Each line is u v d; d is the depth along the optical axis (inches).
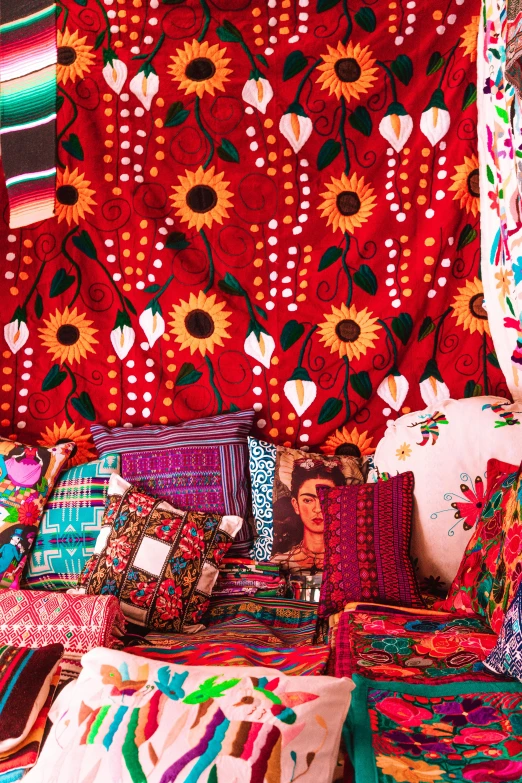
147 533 95.3
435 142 110.2
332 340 112.6
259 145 113.3
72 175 114.4
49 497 105.7
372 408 112.5
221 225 113.9
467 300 110.5
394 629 81.4
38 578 102.3
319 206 112.7
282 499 104.7
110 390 114.9
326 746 55.4
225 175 113.8
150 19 113.2
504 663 66.5
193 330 114.2
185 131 113.9
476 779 53.4
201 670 62.2
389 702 64.8
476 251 110.2
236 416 110.9
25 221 114.3
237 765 52.1
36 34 113.1
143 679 60.7
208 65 113.3
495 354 110.0
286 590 101.9
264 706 56.7
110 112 114.0
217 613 96.2
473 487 95.6
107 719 56.9
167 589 91.9
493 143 103.6
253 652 75.5
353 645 77.6
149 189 114.3
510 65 77.5
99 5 113.3
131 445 109.0
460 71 109.0
